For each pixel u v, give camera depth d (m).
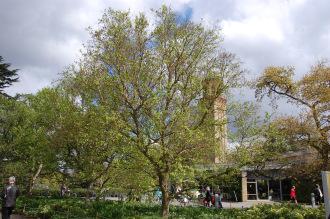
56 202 26.05
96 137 19.41
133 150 18.25
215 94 20.06
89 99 19.28
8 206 16.56
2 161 33.84
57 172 32.81
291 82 36.06
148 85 19.00
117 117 17.73
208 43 20.31
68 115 24.78
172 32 20.02
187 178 19.91
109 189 26.72
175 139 18.28
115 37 18.77
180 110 18.86
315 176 34.56
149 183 21.83
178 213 21.86
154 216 19.45
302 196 42.91
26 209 26.12
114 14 19.08
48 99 29.11
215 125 19.69
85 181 27.50
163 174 19.36
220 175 20.25
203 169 20.34
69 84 25.41
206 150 19.45
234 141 20.19
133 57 18.98
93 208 22.56
